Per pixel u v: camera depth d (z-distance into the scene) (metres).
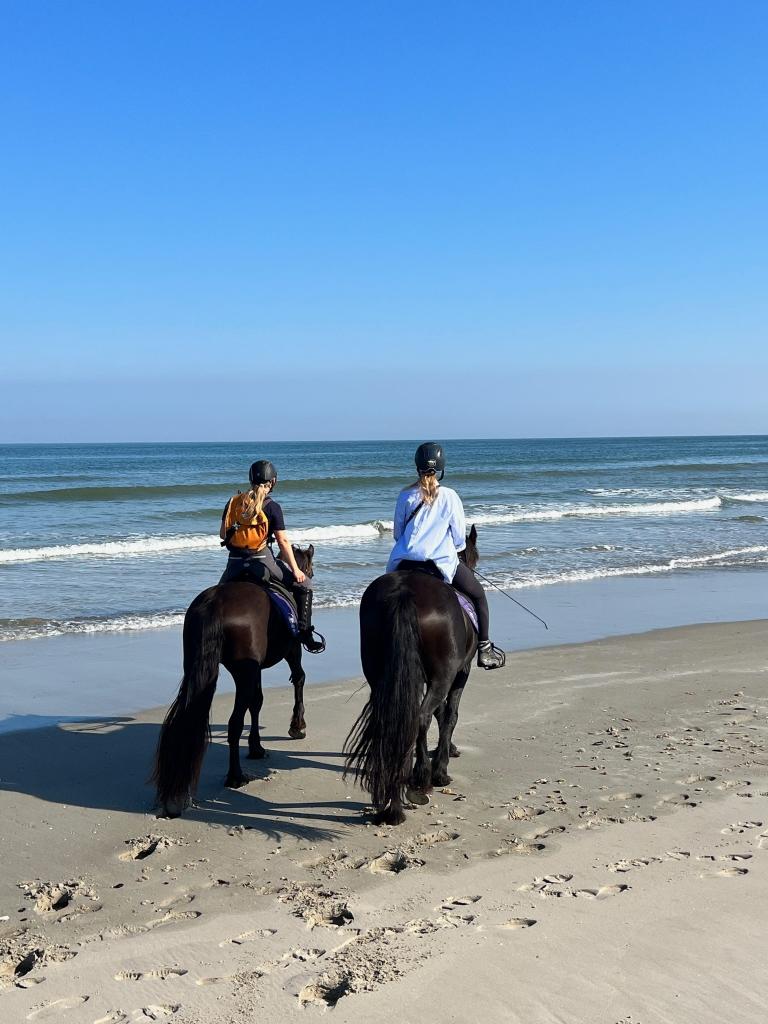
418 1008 3.73
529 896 4.75
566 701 8.99
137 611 13.98
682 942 4.22
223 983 3.96
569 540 23.59
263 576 6.73
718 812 5.92
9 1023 3.67
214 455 103.69
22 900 4.80
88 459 88.69
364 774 5.59
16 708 8.77
